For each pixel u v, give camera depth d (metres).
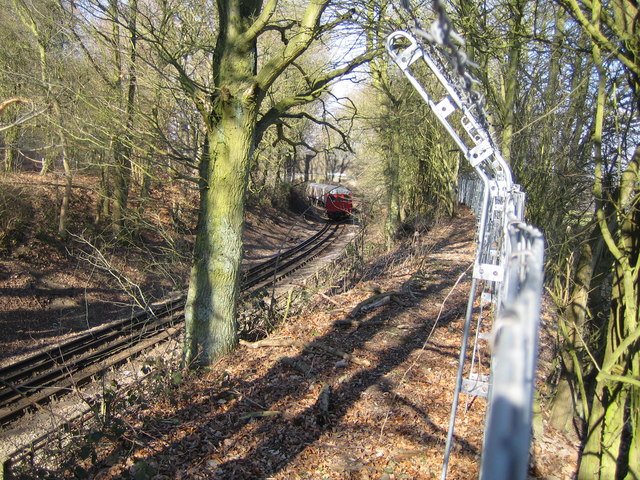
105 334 12.87
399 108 17.17
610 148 5.28
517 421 1.06
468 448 5.54
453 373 7.43
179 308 14.50
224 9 8.05
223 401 6.89
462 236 22.19
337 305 11.16
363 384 7.16
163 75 8.39
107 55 11.62
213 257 8.39
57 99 10.63
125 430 5.92
